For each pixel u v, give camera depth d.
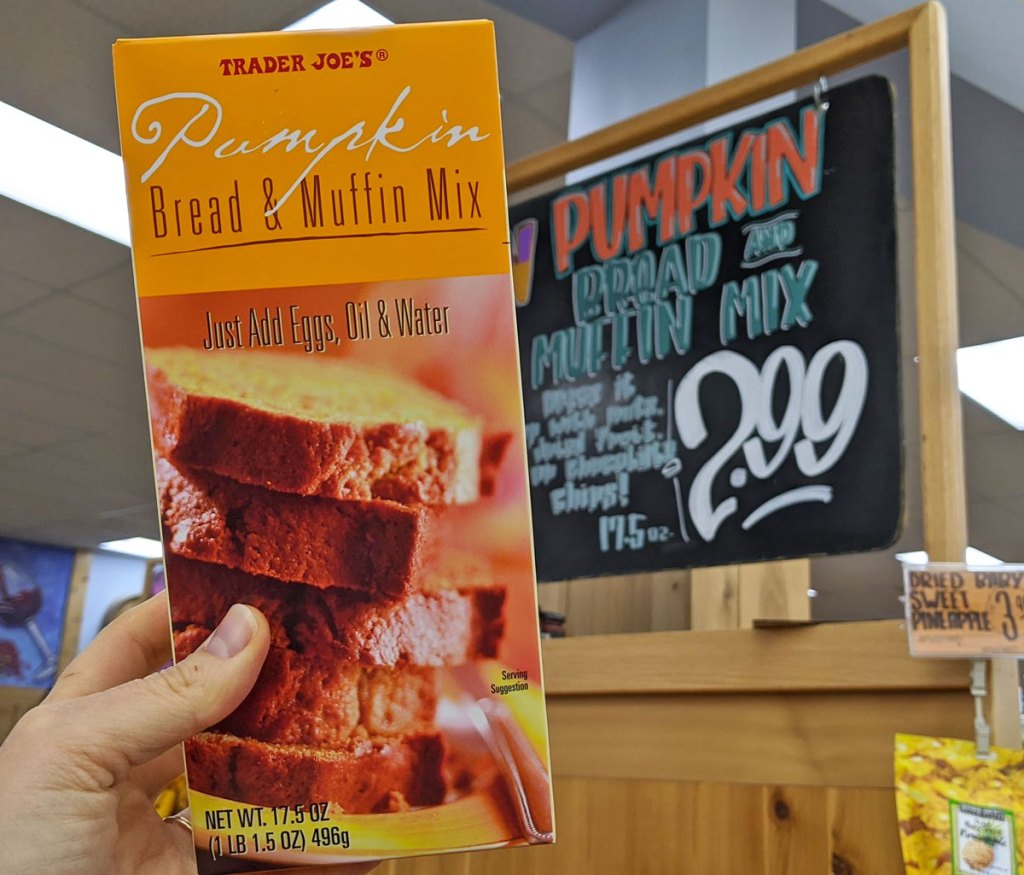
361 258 0.58
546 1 2.58
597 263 1.58
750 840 1.19
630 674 1.33
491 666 0.57
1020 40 2.34
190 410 0.58
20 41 3.10
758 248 1.40
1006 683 1.06
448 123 0.59
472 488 0.58
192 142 0.58
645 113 1.49
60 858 0.57
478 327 0.59
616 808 1.32
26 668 9.30
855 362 1.28
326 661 0.57
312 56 0.59
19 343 5.25
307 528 0.58
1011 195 3.24
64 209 4.04
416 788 0.57
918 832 1.04
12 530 9.01
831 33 2.66
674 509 1.42
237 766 0.57
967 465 6.53
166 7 2.92
